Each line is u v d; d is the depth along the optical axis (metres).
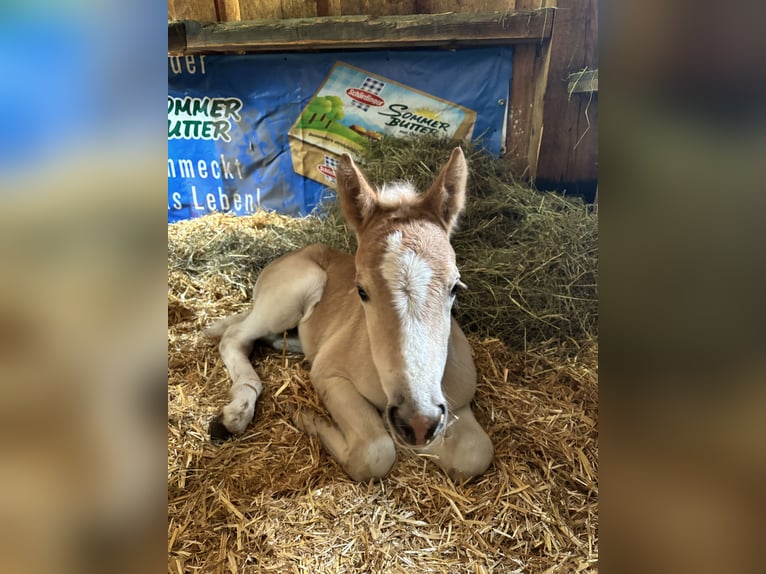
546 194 2.06
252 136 2.07
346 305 1.84
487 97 2.00
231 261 2.20
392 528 1.33
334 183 2.13
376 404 1.62
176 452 1.53
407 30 1.90
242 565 1.24
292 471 1.47
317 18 1.91
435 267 1.29
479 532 1.33
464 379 1.59
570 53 1.92
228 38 1.93
